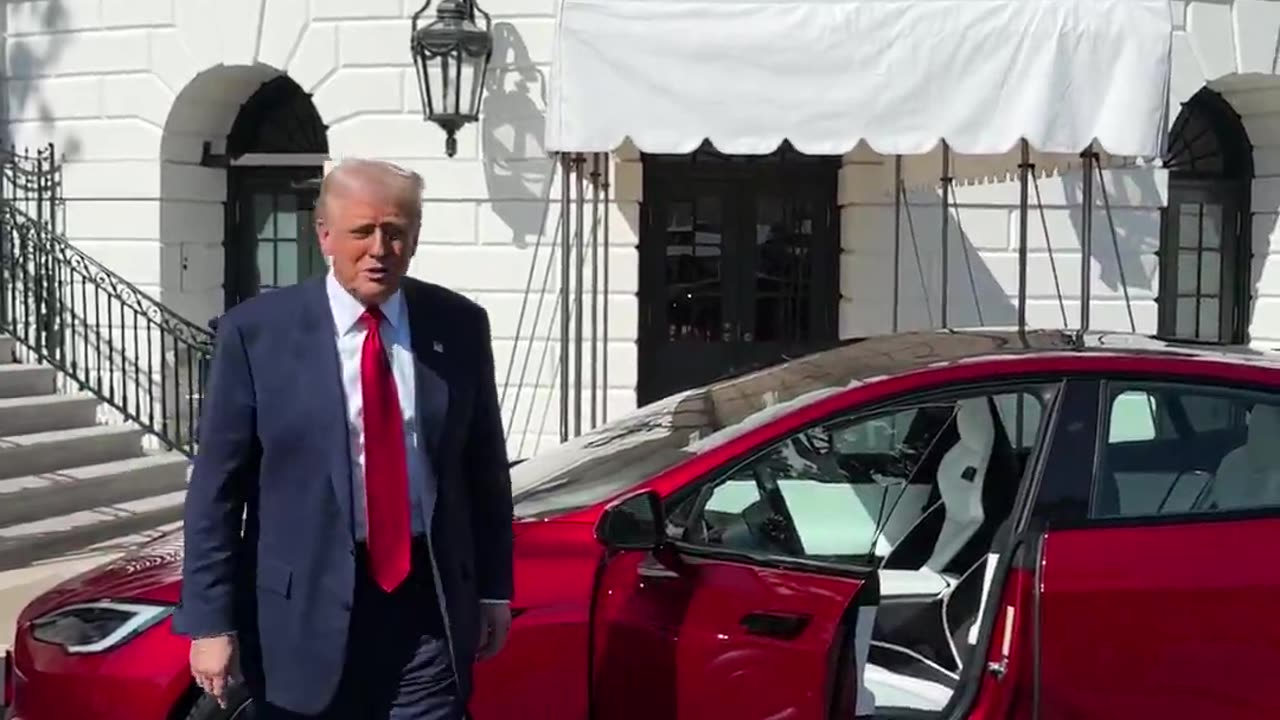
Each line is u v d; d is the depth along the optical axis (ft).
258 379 9.50
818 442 11.46
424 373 9.83
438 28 27.73
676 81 20.12
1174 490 10.96
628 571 10.94
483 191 29.07
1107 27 19.81
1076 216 28.89
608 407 28.94
